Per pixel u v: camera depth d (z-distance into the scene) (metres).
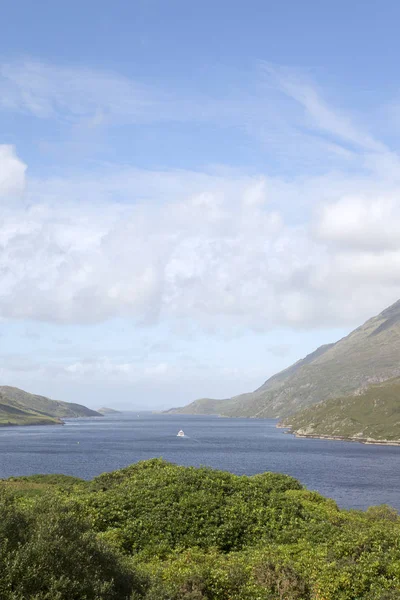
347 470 107.88
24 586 13.29
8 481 42.47
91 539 16.41
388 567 20.05
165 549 23.14
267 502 28.98
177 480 30.58
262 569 19.59
